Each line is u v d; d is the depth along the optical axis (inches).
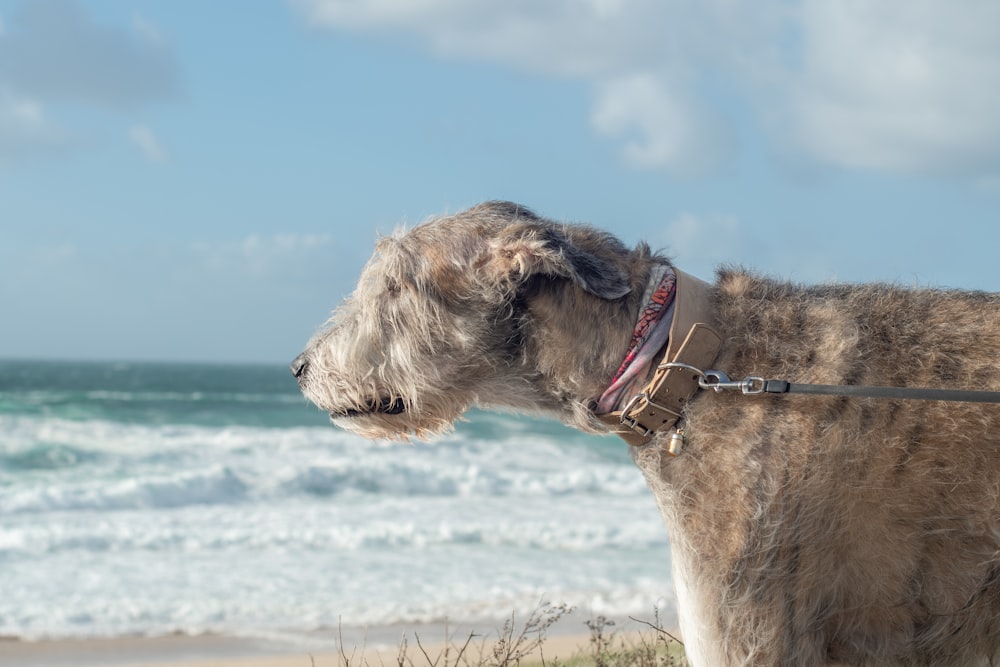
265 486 831.7
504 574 510.3
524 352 144.4
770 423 126.6
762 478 125.1
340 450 1120.2
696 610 129.0
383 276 152.5
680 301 136.1
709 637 127.3
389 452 1130.0
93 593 457.4
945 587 125.6
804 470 124.3
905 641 129.2
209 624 407.2
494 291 143.3
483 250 145.6
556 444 1354.6
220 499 785.6
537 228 142.3
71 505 720.3
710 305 137.9
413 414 152.7
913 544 125.5
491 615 420.2
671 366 131.5
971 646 127.4
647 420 132.8
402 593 463.5
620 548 596.7
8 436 1130.7
